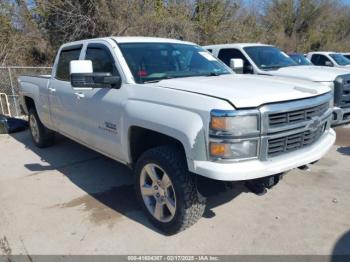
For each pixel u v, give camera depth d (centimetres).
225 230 331
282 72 709
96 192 423
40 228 342
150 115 308
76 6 1505
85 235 328
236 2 2034
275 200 390
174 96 295
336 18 3203
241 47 793
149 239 319
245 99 267
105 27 1512
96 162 533
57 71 504
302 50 2927
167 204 317
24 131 755
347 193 406
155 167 324
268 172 274
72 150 599
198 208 305
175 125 284
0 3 1470
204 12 1902
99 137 397
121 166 514
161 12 1641
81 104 418
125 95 344
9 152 598
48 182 457
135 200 399
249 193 406
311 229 331
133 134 345
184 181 294
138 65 365
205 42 1922
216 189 304
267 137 273
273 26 2820
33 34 1565
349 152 557
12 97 971
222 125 258
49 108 521
